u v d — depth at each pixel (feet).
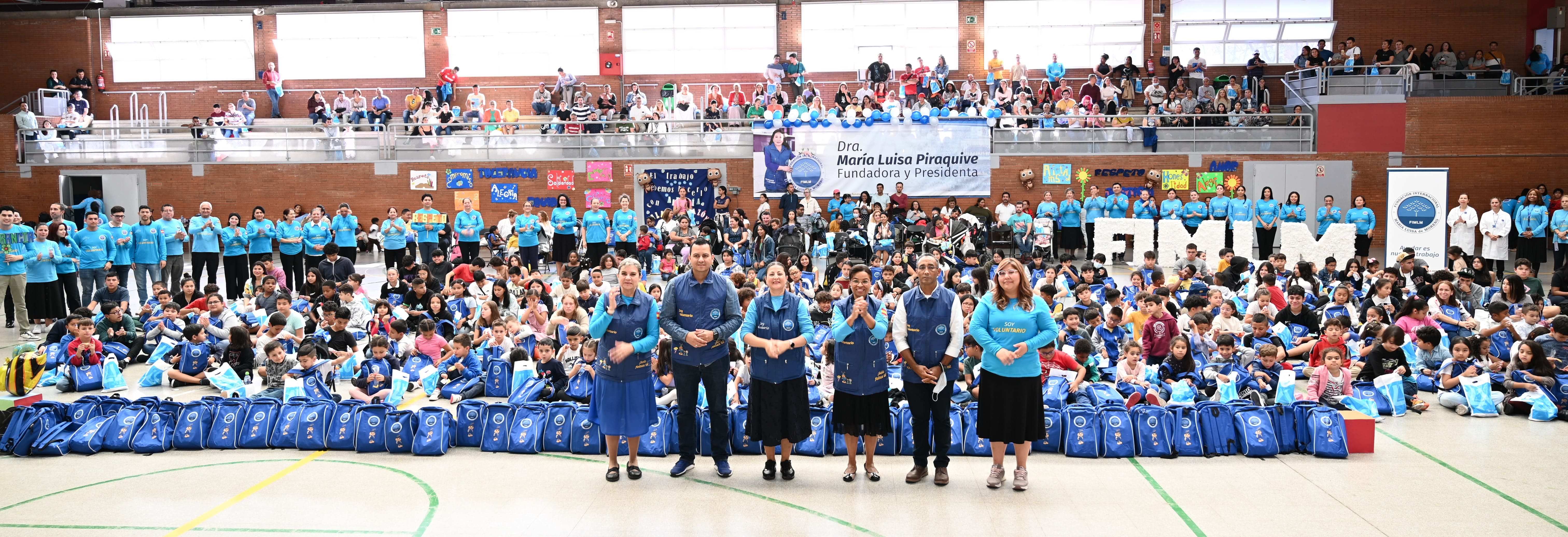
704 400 32.32
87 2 106.42
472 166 93.30
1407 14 103.19
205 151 94.22
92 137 94.53
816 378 37.93
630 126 94.58
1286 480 26.53
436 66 107.14
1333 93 91.97
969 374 32.73
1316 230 84.69
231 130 96.58
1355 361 38.47
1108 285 55.67
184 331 41.37
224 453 29.45
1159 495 25.30
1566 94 95.76
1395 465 27.96
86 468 27.86
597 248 77.25
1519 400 33.81
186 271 79.71
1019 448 25.57
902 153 91.04
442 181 93.50
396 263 74.43
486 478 26.91
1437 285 43.60
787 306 26.02
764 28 107.14
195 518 23.63
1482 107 91.71
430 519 23.57
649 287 59.77
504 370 37.78
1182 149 91.56
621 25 106.93
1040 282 52.65
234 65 107.34
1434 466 27.84
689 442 26.94
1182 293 53.57
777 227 79.20
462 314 48.96
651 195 93.15
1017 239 82.38
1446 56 99.40
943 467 26.04
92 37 106.42
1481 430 31.99
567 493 25.54
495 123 93.25
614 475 26.53
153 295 51.39
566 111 97.35
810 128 91.09
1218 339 36.70
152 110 107.34
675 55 107.34
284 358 36.99
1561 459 28.48
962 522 23.24
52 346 40.70
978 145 90.89
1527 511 24.03
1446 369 36.32
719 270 62.95
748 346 26.11
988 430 25.11
